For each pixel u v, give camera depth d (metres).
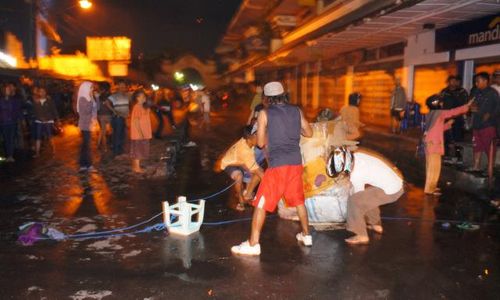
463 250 5.21
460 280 4.41
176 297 4.02
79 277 4.43
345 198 6.01
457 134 10.18
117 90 11.67
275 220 6.35
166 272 4.55
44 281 4.34
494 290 4.21
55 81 25.55
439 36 14.66
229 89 42.84
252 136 6.44
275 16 32.22
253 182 6.89
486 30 12.18
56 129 17.28
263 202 4.97
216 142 15.54
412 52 16.61
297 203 5.16
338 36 16.78
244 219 6.43
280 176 4.98
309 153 6.00
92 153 12.39
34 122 11.97
